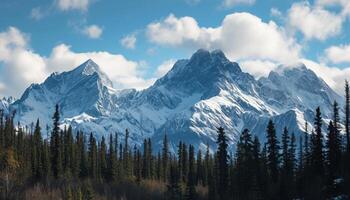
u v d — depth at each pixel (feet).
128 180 643.04
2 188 485.15
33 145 631.97
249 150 450.71
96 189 567.59
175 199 522.88
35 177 564.30
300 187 392.68
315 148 395.75
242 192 439.63
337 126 407.44
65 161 625.00
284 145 435.94
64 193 497.46
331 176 369.50
